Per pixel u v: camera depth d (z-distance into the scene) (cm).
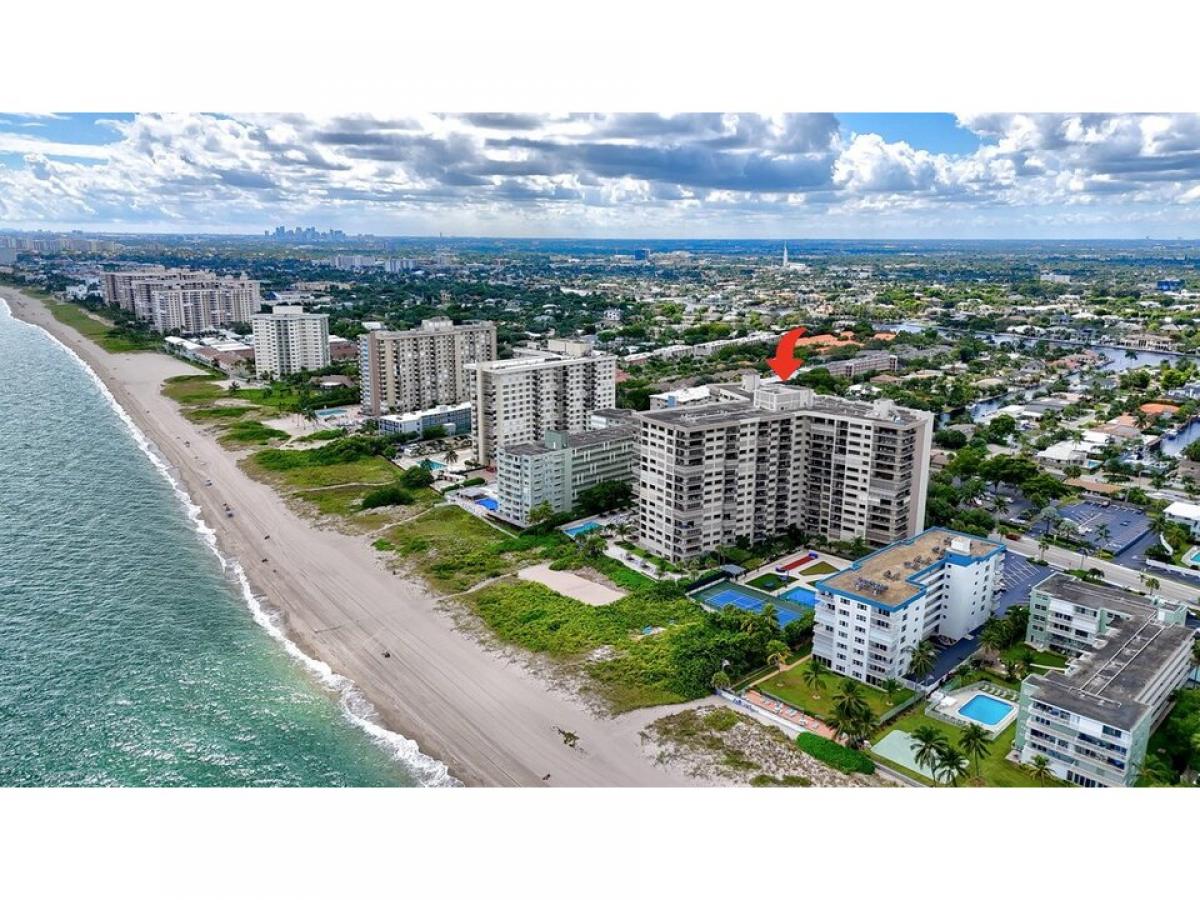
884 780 14375
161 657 18850
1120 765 13612
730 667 17762
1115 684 14712
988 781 14275
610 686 17288
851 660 17762
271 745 15662
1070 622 18338
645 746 15350
